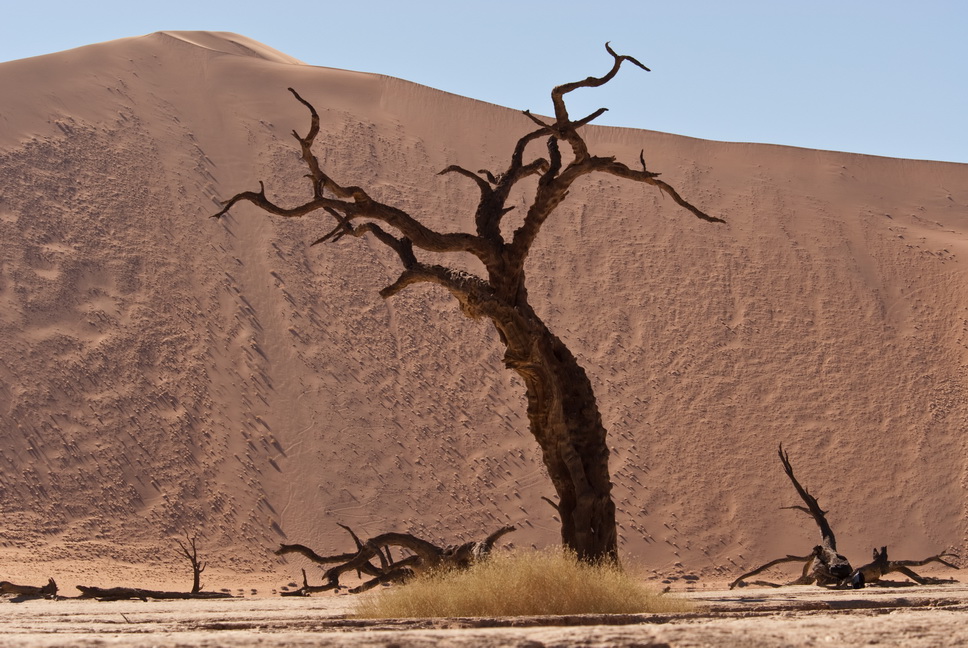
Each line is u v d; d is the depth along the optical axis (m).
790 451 68.88
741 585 52.72
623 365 74.62
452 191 88.00
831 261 85.56
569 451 14.61
